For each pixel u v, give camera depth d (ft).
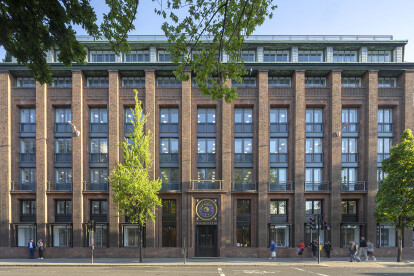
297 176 95.14
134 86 98.12
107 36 26.30
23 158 97.50
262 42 99.91
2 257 90.99
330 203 94.79
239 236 95.76
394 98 97.71
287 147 98.78
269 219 95.14
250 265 75.25
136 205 82.17
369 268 70.54
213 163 97.35
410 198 78.48
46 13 20.68
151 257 90.58
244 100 97.91
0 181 94.02
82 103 96.99
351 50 103.86
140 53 102.83
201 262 79.36
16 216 94.79
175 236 94.79
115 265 75.15
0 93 95.66
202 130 98.22
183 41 29.63
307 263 77.92
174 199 95.86
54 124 98.22
